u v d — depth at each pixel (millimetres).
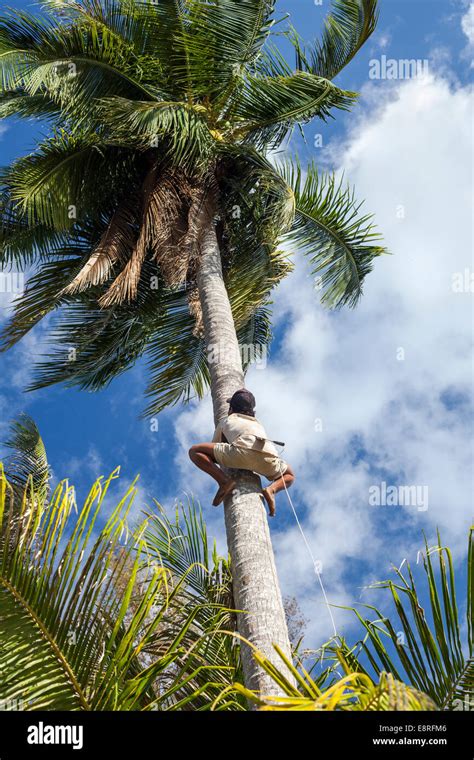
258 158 10781
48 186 10625
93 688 4914
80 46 10492
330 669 5902
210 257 10164
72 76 10477
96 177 11219
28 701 4723
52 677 4875
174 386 12312
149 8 10820
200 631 6758
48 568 5102
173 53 11031
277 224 10469
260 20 10875
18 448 8688
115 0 10875
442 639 5434
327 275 12094
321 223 11992
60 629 5016
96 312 12039
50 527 5199
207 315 9359
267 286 11266
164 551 7688
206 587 7512
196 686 6316
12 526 5211
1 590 5039
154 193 10578
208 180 10938
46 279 11781
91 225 11844
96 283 10039
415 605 5582
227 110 11414
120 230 10812
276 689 5559
